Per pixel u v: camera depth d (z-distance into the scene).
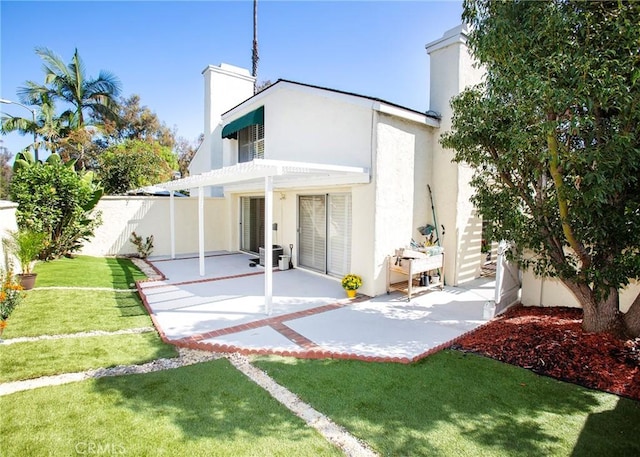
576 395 5.43
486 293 11.88
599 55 5.33
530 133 6.36
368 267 11.41
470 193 13.20
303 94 13.87
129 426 4.54
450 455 4.12
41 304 9.60
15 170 14.93
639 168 5.61
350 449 4.20
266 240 9.57
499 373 6.18
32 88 29.80
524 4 6.17
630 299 8.54
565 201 6.46
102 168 28.30
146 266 16.23
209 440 4.30
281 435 4.44
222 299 11.01
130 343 7.41
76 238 16.31
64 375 5.89
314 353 6.96
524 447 4.25
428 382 5.87
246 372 6.23
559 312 9.17
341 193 13.09
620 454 4.11
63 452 4.03
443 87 12.98
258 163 8.49
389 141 11.43
